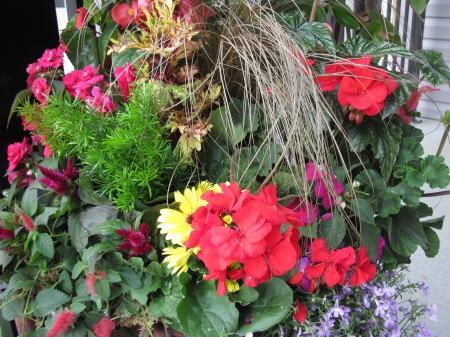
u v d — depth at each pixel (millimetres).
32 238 928
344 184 1003
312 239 898
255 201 715
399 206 964
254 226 673
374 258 948
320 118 871
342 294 920
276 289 834
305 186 817
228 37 1001
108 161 893
